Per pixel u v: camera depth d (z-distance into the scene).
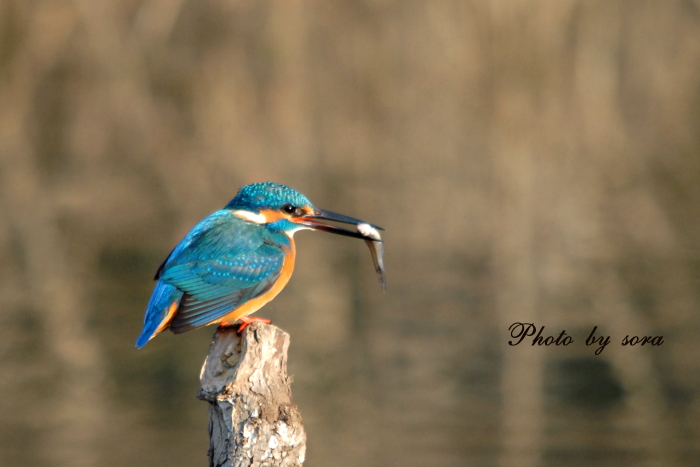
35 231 17.94
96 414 10.84
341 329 13.47
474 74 18.77
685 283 14.77
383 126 19.84
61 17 20.39
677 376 11.73
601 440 10.45
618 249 16.61
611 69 18.95
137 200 19.38
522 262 15.94
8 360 12.26
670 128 19.53
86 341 12.91
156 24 20.66
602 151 18.62
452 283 15.33
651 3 19.27
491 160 18.31
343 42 20.28
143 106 20.70
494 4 18.45
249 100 20.23
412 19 19.73
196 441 10.40
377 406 11.16
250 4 20.25
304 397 11.46
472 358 12.44
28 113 20.56
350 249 17.73
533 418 10.73
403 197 18.41
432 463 9.84
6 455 9.86
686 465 9.80
